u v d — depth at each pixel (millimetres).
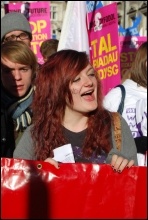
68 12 6652
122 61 10641
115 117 3688
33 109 3709
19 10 9273
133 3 33219
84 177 3266
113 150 3578
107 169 3262
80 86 3568
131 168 3248
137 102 5078
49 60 3666
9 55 4660
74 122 3664
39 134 3637
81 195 3256
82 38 6617
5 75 4711
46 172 3264
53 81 3600
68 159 3551
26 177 3252
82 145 3605
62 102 3629
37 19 9336
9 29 6152
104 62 7324
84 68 3588
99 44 7371
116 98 5117
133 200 3242
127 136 3662
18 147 3719
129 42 10695
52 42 7371
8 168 3250
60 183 3266
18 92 4691
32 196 3254
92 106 3592
